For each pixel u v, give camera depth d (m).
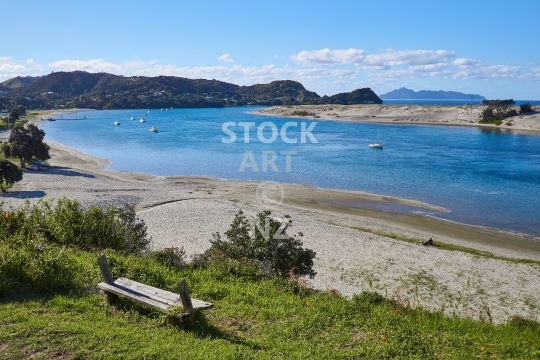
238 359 5.96
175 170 52.19
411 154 65.44
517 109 116.50
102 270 7.66
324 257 22.16
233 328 7.30
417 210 33.81
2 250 8.31
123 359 5.66
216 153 66.69
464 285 19.28
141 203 33.97
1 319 6.45
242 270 10.88
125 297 7.28
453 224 30.06
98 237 11.70
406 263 21.78
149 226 27.22
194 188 41.03
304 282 10.92
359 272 20.38
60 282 7.96
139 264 9.88
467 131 99.88
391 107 152.38
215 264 11.21
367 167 53.91
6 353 5.60
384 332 7.34
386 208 34.28
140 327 6.75
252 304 8.62
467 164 56.28
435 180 45.84
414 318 8.44
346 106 170.25
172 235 25.44
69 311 7.02
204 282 9.73
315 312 8.13
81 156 63.97
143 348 5.95
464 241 26.36
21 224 10.75
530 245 25.83
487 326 8.79
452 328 8.02
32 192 36.19
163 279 9.16
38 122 134.62
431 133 95.88
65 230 11.45
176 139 86.62
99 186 40.50
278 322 7.61
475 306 17.17
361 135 92.12
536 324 10.24
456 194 39.28
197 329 6.89
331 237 25.55
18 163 52.03
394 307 9.12
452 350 6.84
